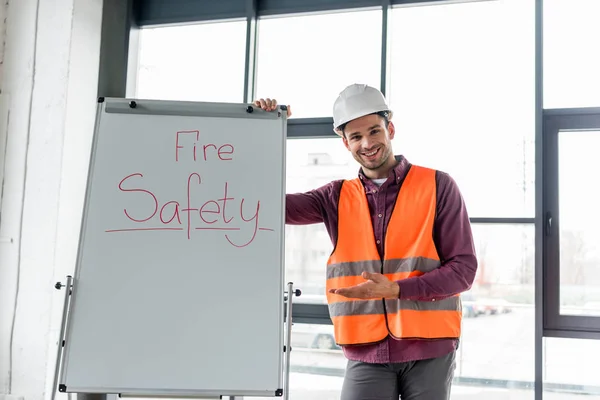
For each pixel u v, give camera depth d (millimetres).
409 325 1809
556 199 2717
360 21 3039
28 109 2857
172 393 1659
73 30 2865
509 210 2746
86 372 1663
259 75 3139
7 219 2822
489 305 2717
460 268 1824
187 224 1810
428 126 2883
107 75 3090
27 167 2830
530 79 2799
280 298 1743
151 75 3283
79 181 2912
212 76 3195
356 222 1989
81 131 2920
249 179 1864
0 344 2754
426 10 2971
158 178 1854
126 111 1921
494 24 2881
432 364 1832
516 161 2768
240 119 1940
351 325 1903
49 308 2715
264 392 1661
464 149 2828
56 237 2758
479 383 2697
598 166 2709
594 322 2623
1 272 2803
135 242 1785
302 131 3006
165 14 3285
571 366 2652
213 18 3205
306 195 2107
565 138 2756
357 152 1977
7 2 2947
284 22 3150
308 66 3078
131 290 1737
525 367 2654
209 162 1881
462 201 1937
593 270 2668
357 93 1990
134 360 1675
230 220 1817
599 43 2748
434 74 2914
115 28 3160
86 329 1698
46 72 2859
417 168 2006
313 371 2891
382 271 1913
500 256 2729
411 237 1916
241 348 1694
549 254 2703
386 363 1845
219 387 1659
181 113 1928
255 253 1785
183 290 1743
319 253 2955
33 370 2701
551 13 2803
